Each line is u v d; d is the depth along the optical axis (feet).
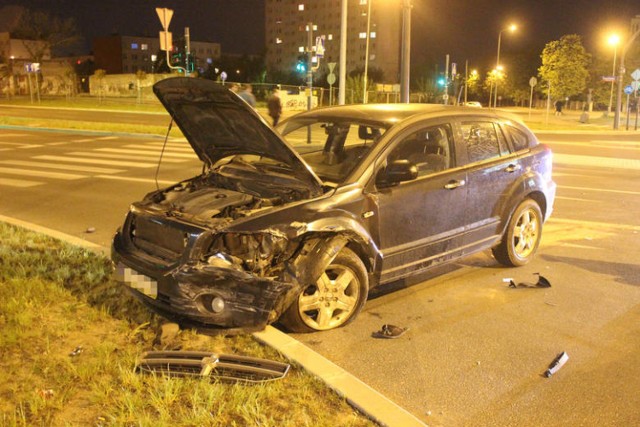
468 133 19.72
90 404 11.83
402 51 55.31
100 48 380.78
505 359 14.84
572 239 26.71
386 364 14.47
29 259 20.34
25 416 11.36
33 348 14.05
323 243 15.20
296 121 19.89
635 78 116.16
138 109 143.95
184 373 12.91
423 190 17.67
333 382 12.71
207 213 15.12
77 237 25.36
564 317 17.60
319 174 16.99
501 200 20.66
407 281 20.66
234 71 307.99
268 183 16.92
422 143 18.33
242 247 14.52
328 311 16.01
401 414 11.63
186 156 54.85
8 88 242.78
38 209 31.42
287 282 14.34
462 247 19.40
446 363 14.60
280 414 11.61
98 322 15.61
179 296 14.21
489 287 20.13
